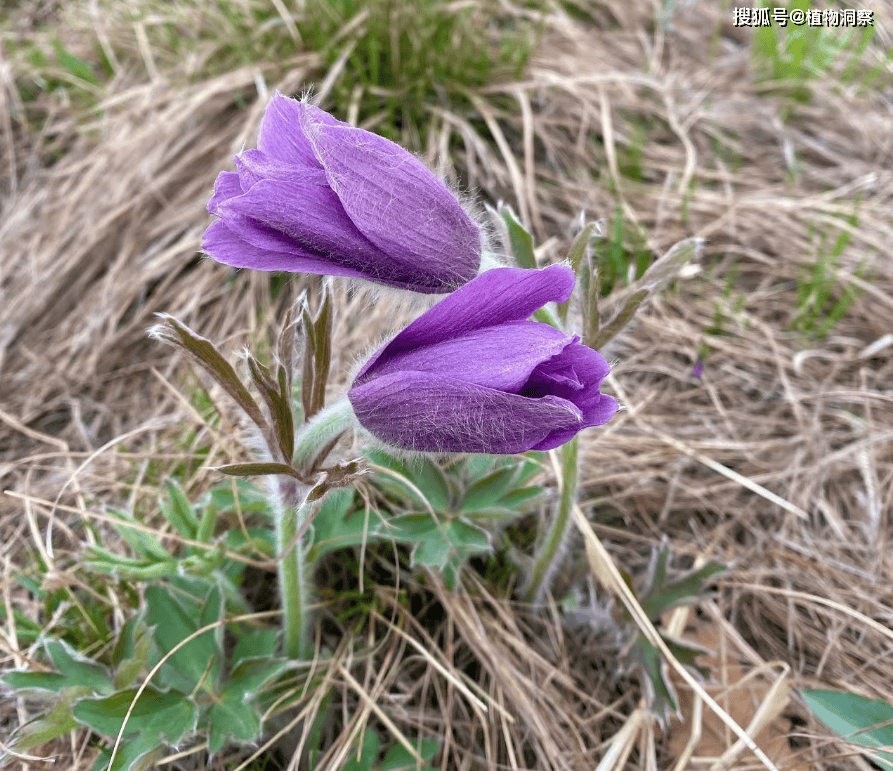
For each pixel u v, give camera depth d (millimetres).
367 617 181
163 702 147
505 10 302
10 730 168
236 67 287
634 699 179
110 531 195
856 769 167
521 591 186
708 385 233
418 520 168
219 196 116
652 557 174
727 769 163
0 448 226
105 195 263
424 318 105
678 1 319
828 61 300
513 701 171
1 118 290
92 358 240
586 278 136
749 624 193
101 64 309
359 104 272
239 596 172
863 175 277
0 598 185
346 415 119
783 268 257
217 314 245
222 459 196
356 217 111
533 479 198
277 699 156
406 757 161
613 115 285
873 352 238
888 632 166
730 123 291
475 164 269
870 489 210
